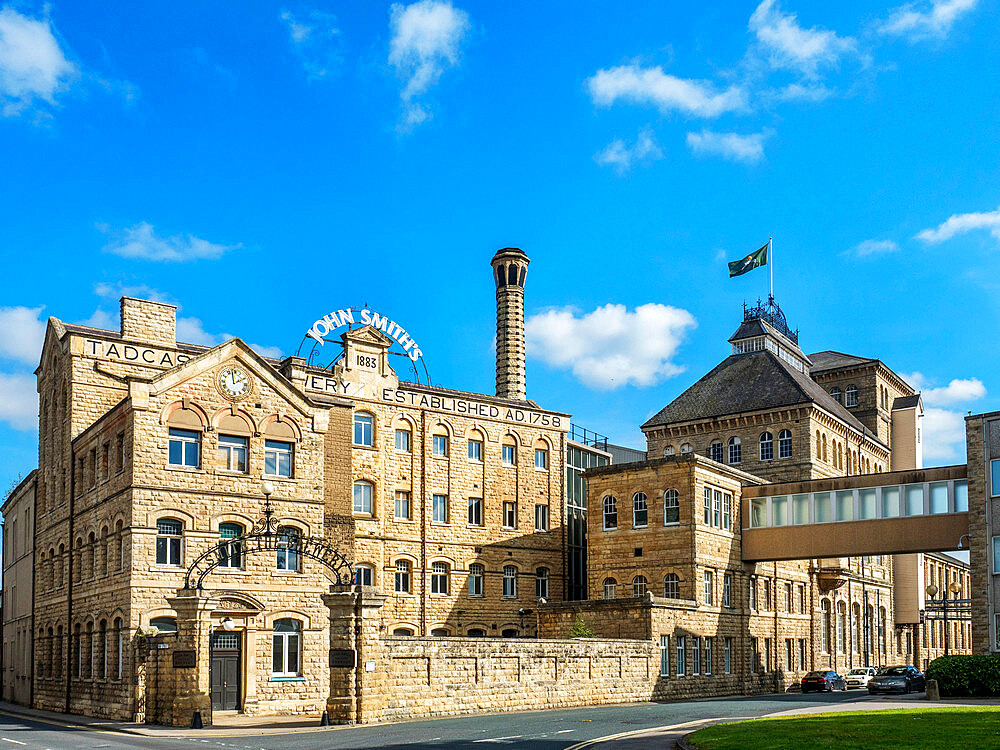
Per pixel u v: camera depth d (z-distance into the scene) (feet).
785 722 99.66
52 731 123.03
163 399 146.51
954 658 156.76
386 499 202.69
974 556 178.09
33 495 195.00
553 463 230.68
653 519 203.41
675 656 182.29
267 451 155.53
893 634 285.43
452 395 216.54
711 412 266.16
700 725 113.29
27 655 191.72
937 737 81.56
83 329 174.50
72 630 163.94
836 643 244.01
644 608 178.29
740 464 258.98
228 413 151.94
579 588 231.50
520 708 145.69
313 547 155.02
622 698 165.99
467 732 107.55
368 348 205.26
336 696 123.34
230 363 153.17
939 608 293.02
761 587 217.36
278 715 143.33
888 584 284.20
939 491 193.16
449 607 207.72
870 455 287.48
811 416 250.37
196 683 124.47
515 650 146.82
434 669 133.90
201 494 147.54
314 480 158.40
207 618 127.54
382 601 127.34
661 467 203.72
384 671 127.03
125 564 143.02
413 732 108.37
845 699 164.86
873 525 199.52
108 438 153.58
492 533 217.36
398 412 207.62
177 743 101.09
